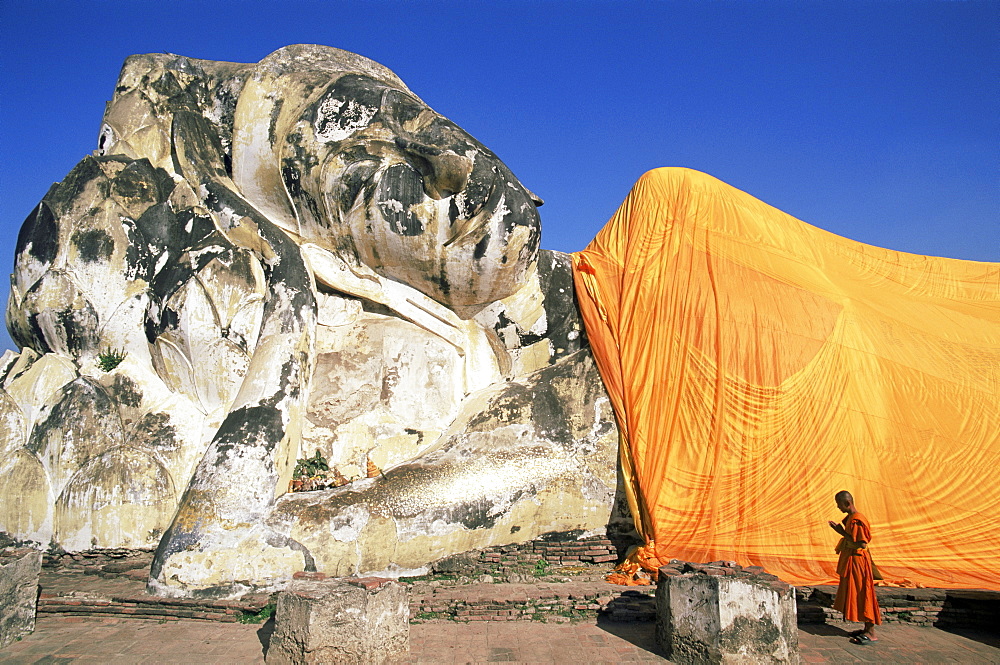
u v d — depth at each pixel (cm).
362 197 1098
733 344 1000
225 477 882
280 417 962
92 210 1112
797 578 884
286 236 1127
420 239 1102
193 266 1082
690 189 1138
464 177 1073
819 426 970
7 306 1131
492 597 820
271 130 1145
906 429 984
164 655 685
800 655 707
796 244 1159
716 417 973
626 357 1048
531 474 981
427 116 1130
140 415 1048
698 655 656
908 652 718
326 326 1151
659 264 1089
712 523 939
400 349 1160
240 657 679
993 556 919
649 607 798
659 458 977
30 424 1021
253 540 845
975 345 1087
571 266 1225
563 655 691
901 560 919
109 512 945
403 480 936
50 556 942
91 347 1087
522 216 1113
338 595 652
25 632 737
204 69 1274
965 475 971
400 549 894
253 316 1087
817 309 1033
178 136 1181
